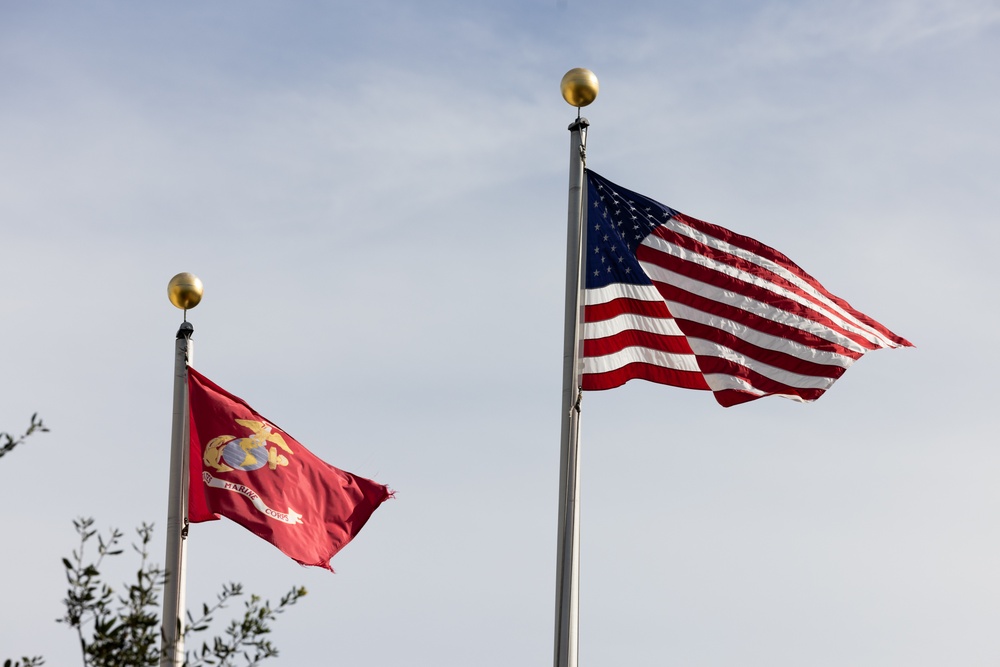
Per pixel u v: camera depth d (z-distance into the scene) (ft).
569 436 86.02
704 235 94.63
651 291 92.53
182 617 98.89
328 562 99.50
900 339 98.48
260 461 100.68
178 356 104.53
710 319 92.73
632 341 91.30
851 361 94.32
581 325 88.28
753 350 92.89
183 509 100.68
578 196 90.63
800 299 95.30
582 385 88.94
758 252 95.61
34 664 55.26
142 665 54.80
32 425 53.47
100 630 54.08
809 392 93.04
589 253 92.58
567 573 82.38
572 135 91.71
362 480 102.78
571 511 83.92
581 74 91.30
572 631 81.15
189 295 104.94
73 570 54.44
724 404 91.35
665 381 91.20
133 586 55.47
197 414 102.58
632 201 94.32
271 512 99.09
